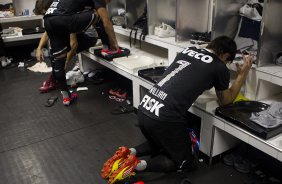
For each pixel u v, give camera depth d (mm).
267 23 1834
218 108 1805
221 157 2025
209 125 1871
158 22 2938
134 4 3189
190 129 2002
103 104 2977
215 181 1849
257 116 1707
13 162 2090
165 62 2840
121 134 2414
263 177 1853
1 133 2475
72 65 4113
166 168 1807
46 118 2723
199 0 2527
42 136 2418
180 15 2471
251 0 2264
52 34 2736
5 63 4258
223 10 2195
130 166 1729
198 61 1711
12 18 4469
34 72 4027
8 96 3234
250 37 2262
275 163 1972
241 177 1874
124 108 2820
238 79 1848
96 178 1897
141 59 2951
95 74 3598
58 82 3086
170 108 1666
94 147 2246
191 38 2602
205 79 1673
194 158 1964
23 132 2486
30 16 4613
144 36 2926
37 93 3305
